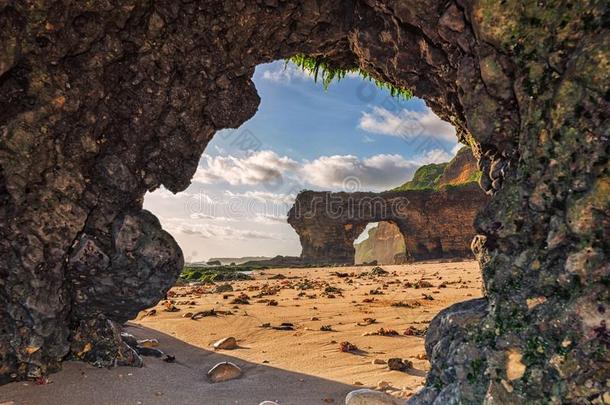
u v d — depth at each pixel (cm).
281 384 702
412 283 2422
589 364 383
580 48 421
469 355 472
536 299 434
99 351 721
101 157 684
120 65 661
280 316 1355
